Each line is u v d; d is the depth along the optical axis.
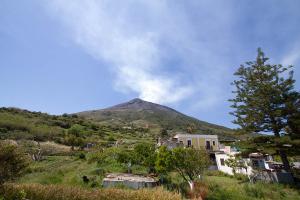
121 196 12.30
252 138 28.00
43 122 80.44
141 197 12.35
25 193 9.75
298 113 26.25
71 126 84.56
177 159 19.41
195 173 19.88
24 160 10.05
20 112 89.31
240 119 29.69
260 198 18.41
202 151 20.69
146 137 87.12
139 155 28.39
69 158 40.69
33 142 55.38
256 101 28.33
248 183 22.48
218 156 36.88
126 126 129.00
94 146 57.25
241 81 30.56
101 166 29.28
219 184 21.14
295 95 27.12
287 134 26.41
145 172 25.97
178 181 20.69
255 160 32.41
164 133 89.62
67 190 12.02
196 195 16.36
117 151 35.09
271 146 26.39
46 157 40.88
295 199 18.84
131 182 18.61
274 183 23.53
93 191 12.66
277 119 27.73
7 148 9.30
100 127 97.88
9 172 9.33
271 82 27.92
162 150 21.17
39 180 19.33
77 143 60.31
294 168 27.55
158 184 19.11
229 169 32.78
